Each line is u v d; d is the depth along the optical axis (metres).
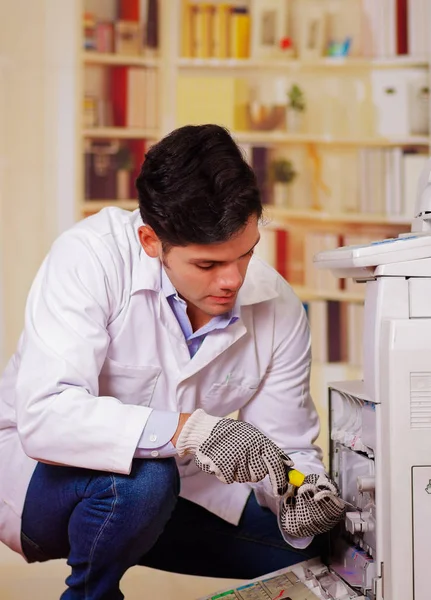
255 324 1.38
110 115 4.07
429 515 1.06
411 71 4.14
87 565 1.23
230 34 4.16
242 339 1.36
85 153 4.02
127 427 1.15
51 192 4.00
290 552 1.46
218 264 1.11
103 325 1.25
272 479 1.11
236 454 1.10
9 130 3.92
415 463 1.06
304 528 1.19
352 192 4.22
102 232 1.30
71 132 3.99
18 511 1.32
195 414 1.15
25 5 3.92
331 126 4.21
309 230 4.21
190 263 1.11
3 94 3.91
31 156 3.97
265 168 4.19
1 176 3.93
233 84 4.16
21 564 1.93
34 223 3.98
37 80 3.96
